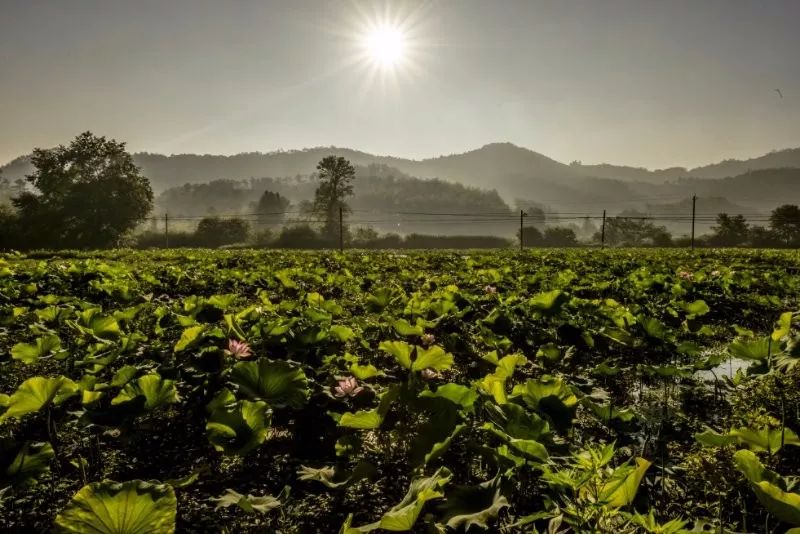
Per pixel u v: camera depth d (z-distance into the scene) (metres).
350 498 2.91
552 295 6.04
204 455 3.42
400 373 5.02
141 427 3.41
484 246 75.50
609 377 5.14
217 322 6.06
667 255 27.27
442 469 2.12
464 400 2.93
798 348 3.45
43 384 2.79
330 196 80.12
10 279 10.02
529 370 5.12
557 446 2.51
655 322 5.20
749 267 16.55
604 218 53.78
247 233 67.88
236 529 2.62
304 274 11.62
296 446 3.52
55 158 51.62
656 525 1.79
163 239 63.50
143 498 1.70
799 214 71.56
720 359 4.28
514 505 2.65
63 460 3.30
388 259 21.00
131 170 54.06
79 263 14.26
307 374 4.02
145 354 4.63
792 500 1.67
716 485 2.80
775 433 2.54
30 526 2.64
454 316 6.39
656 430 3.80
